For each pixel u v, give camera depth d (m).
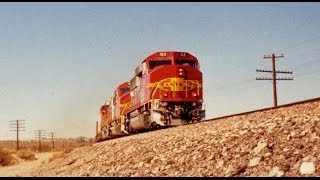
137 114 24.61
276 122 10.10
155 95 21.52
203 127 14.27
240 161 7.72
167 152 11.22
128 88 32.97
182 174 8.27
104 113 43.06
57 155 33.69
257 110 14.21
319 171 5.99
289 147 7.47
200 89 22.20
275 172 6.48
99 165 14.24
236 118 13.99
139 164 10.91
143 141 15.80
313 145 7.16
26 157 43.94
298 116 10.27
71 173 14.78
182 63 22.61
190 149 10.40
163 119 21.33
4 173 24.38
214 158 8.65
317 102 11.95
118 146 18.11
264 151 7.65
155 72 21.77
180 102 21.73
